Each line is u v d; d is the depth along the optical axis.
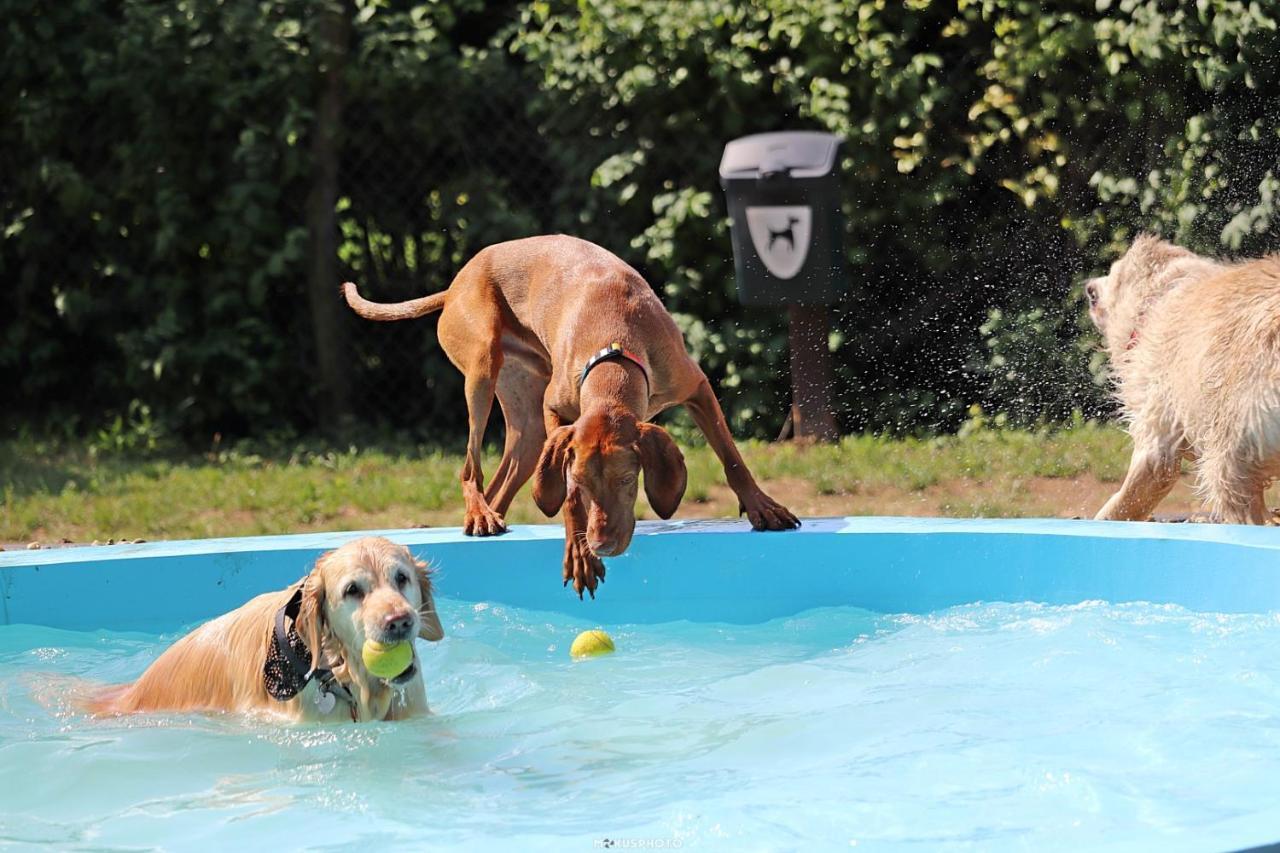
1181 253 5.79
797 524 5.24
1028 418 8.65
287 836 2.94
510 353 5.75
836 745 3.37
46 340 10.27
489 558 5.23
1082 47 8.02
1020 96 8.33
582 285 5.15
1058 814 2.71
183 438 9.88
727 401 9.20
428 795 3.18
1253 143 7.79
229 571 5.17
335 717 3.83
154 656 4.73
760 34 8.73
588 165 9.29
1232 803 2.70
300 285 10.05
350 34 9.77
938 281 8.78
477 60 9.60
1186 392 5.46
